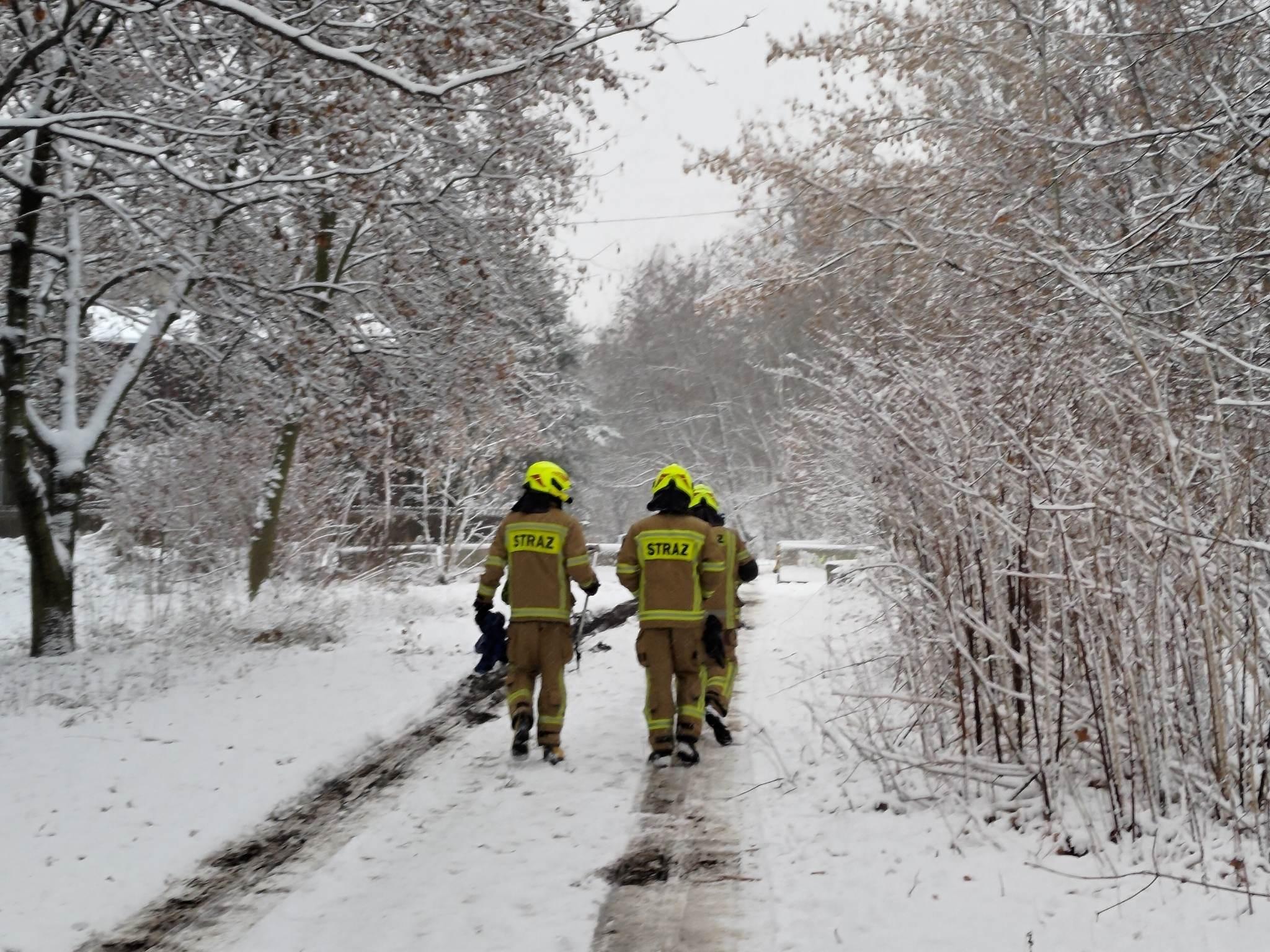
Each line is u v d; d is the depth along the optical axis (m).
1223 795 5.06
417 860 5.56
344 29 10.27
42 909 4.84
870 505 8.20
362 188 10.85
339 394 14.15
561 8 10.88
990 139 13.77
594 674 11.08
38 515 12.96
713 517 8.86
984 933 4.30
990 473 6.38
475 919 4.74
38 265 14.68
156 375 17.73
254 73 10.71
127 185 12.12
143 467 16.69
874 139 15.43
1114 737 5.22
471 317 14.55
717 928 4.55
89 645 13.88
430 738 8.47
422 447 16.53
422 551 24.88
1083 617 5.40
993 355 7.55
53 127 9.48
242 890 5.20
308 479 18.80
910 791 6.12
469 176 12.95
